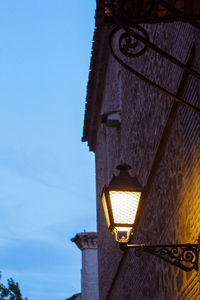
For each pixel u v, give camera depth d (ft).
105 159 56.08
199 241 18.01
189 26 20.26
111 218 17.42
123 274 39.88
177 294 22.24
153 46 13.28
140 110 33.50
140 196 17.79
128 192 17.74
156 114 27.68
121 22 13.28
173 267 22.94
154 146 28.09
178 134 22.48
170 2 15.10
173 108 23.15
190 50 20.08
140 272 32.30
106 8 14.75
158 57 27.27
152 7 13.73
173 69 23.27
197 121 19.01
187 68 13.37
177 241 22.30
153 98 28.76
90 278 91.97
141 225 31.68
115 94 46.80
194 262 18.20
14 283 67.00
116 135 45.93
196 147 19.07
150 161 29.27
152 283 28.45
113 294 46.34
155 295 27.63
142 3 13.71
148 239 29.50
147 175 30.17
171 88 23.70
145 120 31.48
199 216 18.33
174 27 23.20
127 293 38.04
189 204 20.02
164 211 25.22
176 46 22.75
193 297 19.13
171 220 23.57
